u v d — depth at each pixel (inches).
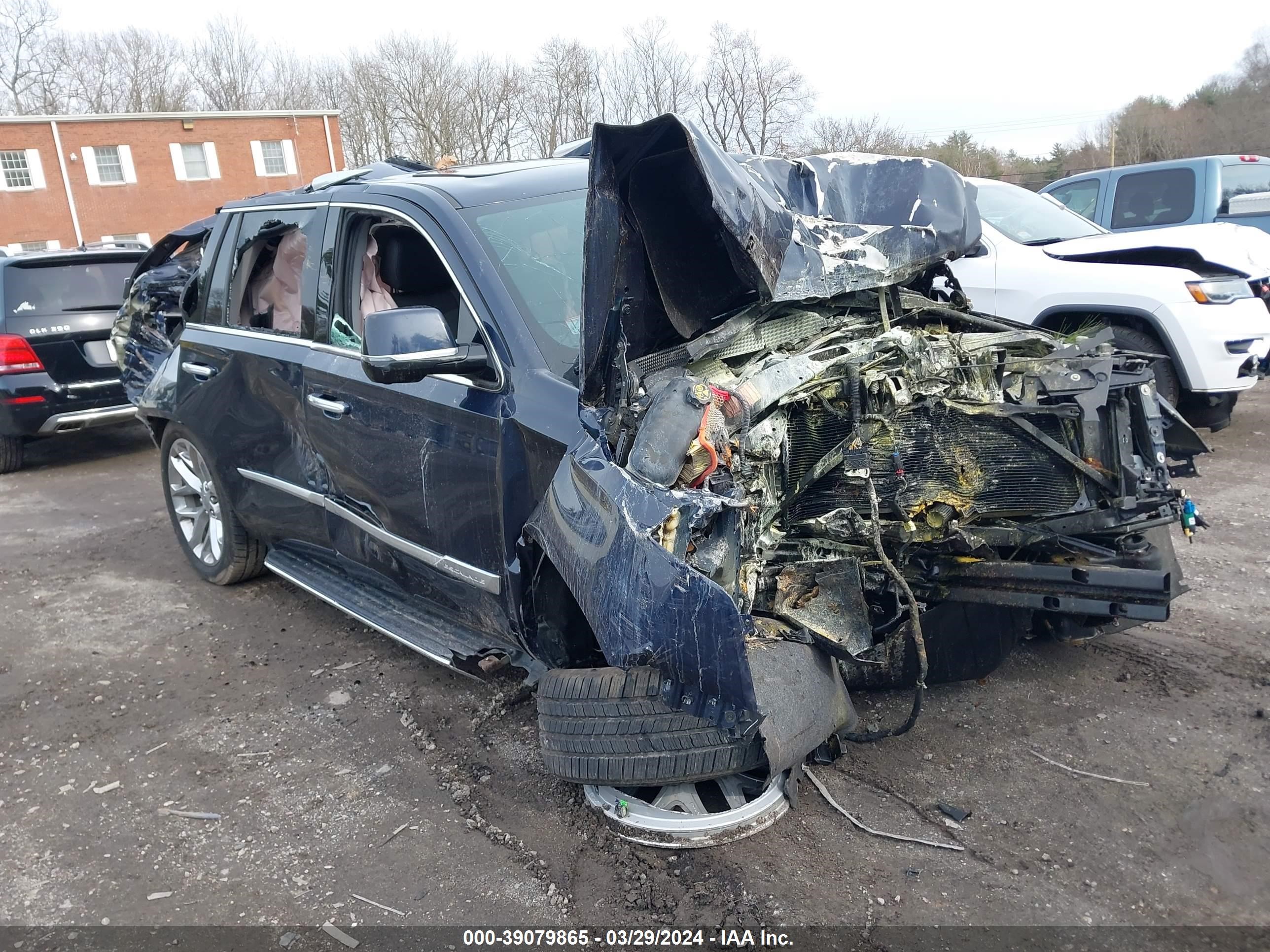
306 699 155.6
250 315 182.4
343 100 1921.8
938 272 150.7
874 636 116.2
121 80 2156.7
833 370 116.6
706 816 111.1
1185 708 134.3
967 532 117.3
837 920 98.7
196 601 201.9
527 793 125.3
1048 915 97.9
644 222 108.0
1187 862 104.3
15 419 311.4
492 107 1792.6
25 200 1346.0
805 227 126.4
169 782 133.9
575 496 104.6
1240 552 187.8
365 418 141.5
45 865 117.0
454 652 135.7
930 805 116.4
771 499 115.0
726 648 87.8
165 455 212.1
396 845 116.5
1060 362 117.7
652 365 114.7
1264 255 273.0
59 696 161.9
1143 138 2017.7
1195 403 271.0
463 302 128.7
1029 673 146.1
